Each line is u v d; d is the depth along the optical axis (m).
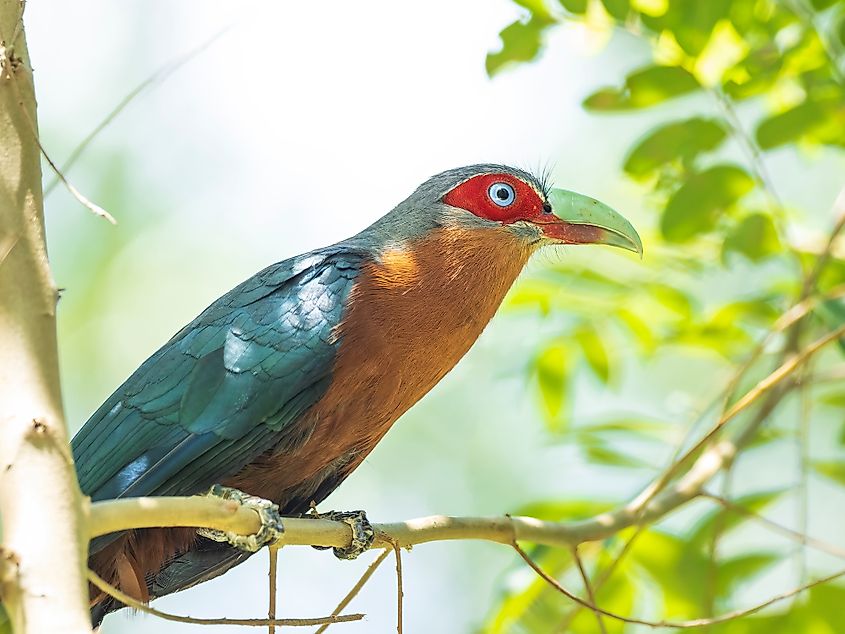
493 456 18.41
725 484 11.34
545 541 9.67
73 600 5.34
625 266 14.07
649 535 11.36
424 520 9.21
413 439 18.64
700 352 13.55
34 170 6.45
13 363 5.89
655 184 12.59
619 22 11.20
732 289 15.27
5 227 6.20
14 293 6.05
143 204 19.36
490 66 11.60
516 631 11.80
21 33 6.74
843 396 12.52
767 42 11.62
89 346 18.16
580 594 11.66
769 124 11.26
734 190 11.45
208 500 6.71
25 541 5.42
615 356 13.70
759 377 12.88
